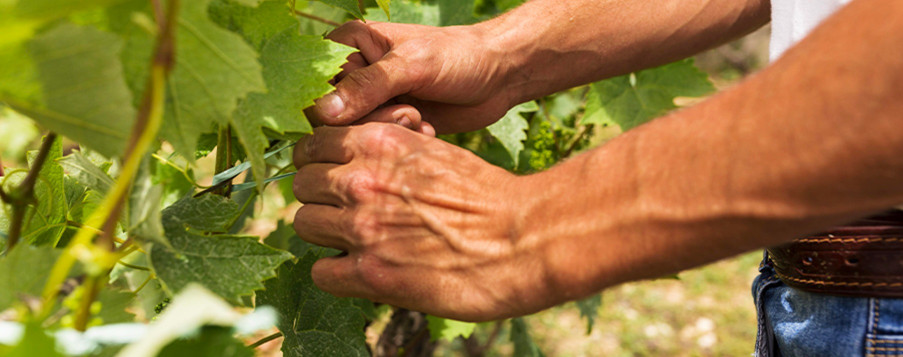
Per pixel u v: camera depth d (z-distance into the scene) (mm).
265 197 2076
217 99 571
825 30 556
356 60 784
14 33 489
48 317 548
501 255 633
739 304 2859
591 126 1079
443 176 655
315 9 935
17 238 589
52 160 650
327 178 683
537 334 2658
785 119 546
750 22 870
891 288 667
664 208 578
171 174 901
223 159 707
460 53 779
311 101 645
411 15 959
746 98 566
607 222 596
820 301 694
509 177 655
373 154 673
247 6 632
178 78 564
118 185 505
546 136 1035
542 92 856
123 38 541
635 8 833
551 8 828
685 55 873
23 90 530
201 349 549
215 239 614
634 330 2701
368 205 666
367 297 681
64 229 676
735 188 559
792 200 549
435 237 651
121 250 594
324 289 689
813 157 539
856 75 530
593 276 604
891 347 668
